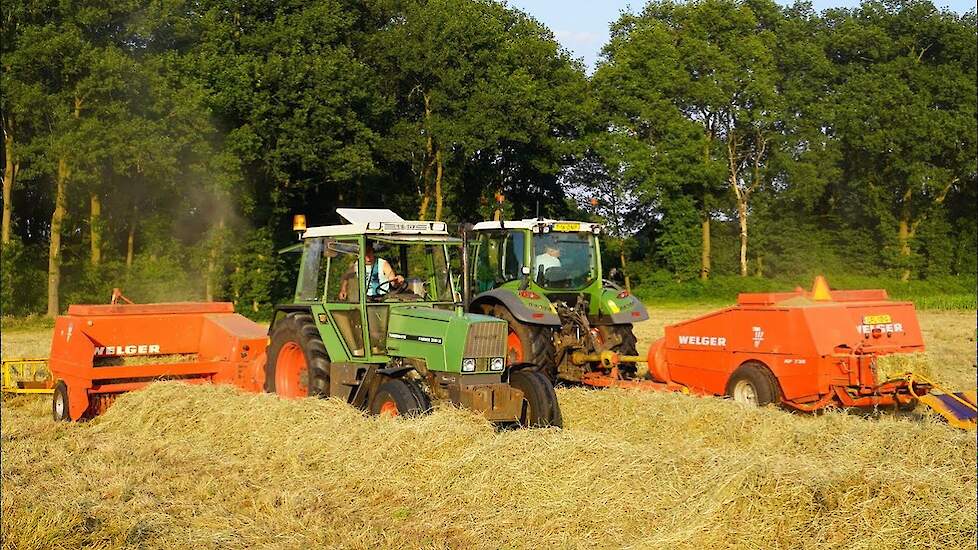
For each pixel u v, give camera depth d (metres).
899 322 11.00
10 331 29.11
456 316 9.26
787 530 6.16
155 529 6.52
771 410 9.88
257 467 8.27
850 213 49.44
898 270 46.78
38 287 34.12
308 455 8.37
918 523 6.16
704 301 44.50
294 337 10.80
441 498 7.09
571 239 13.15
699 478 6.86
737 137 47.16
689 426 9.76
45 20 31.05
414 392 8.95
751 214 48.22
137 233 35.97
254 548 6.17
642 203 46.38
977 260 47.44
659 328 26.53
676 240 45.81
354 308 10.03
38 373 14.49
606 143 45.16
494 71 40.91
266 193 37.44
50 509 6.77
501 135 40.41
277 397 10.03
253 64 34.44
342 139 37.72
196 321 12.51
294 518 6.73
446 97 40.66
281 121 35.16
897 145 45.78
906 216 47.19
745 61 46.03
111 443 9.30
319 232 10.85
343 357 10.19
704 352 11.52
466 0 42.72
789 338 10.49
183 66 32.75
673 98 46.25
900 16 49.56
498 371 9.21
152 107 31.42
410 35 40.88
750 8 48.56
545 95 43.31
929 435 8.67
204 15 35.97
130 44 32.47
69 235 33.44
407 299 10.20
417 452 7.84
